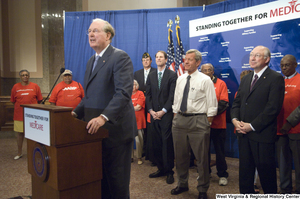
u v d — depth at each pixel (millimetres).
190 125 2164
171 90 2703
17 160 3586
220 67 3295
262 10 2889
